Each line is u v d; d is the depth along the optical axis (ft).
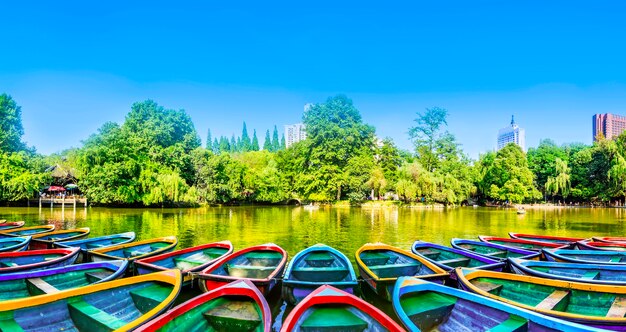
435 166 204.23
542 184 196.24
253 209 140.46
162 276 24.52
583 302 22.72
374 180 170.09
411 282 23.00
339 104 188.34
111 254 37.70
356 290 29.68
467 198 181.98
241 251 35.53
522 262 29.73
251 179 159.22
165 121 157.99
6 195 117.60
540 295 24.03
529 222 92.94
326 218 102.47
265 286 24.82
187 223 83.71
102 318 19.35
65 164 171.63
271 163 195.11
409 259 34.24
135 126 144.97
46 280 25.52
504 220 98.53
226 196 153.69
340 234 68.85
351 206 170.40
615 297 22.06
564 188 179.01
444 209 153.07
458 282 25.64
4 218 91.30
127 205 138.92
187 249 36.81
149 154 134.92
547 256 35.22
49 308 19.70
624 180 158.40
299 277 29.89
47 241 42.47
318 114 188.96
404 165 188.55
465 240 42.96
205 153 151.84
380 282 25.54
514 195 168.14
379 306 28.25
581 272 29.25
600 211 141.79
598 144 179.73
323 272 30.07
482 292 22.07
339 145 180.34
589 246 41.63
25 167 125.70
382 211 136.56
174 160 140.67
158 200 122.31
